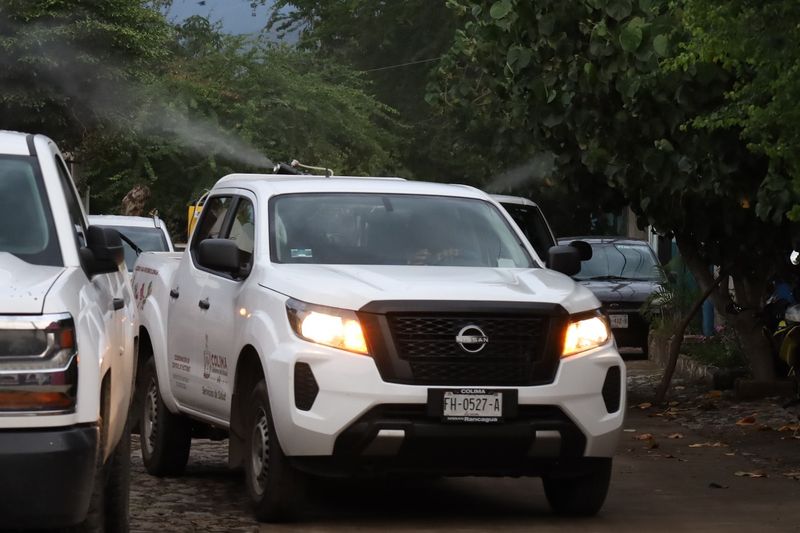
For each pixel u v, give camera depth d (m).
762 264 25.78
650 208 24.72
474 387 13.46
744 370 27.39
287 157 61.12
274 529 13.66
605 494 14.31
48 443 9.47
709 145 22.11
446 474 13.76
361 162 63.34
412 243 15.52
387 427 13.33
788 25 14.66
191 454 19.73
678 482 17.00
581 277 36.97
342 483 16.98
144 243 28.30
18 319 9.58
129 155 56.91
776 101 14.95
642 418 24.09
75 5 51.00
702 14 14.97
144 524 13.78
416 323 13.52
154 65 58.12
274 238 15.32
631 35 20.91
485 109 29.16
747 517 14.49
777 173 20.48
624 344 35.62
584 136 24.05
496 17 22.27
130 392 12.48
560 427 13.69
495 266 15.56
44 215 11.20
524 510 15.03
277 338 13.81
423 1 64.19
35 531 10.95
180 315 16.92
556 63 23.67
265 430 14.02
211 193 17.64
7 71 50.19
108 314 10.97
